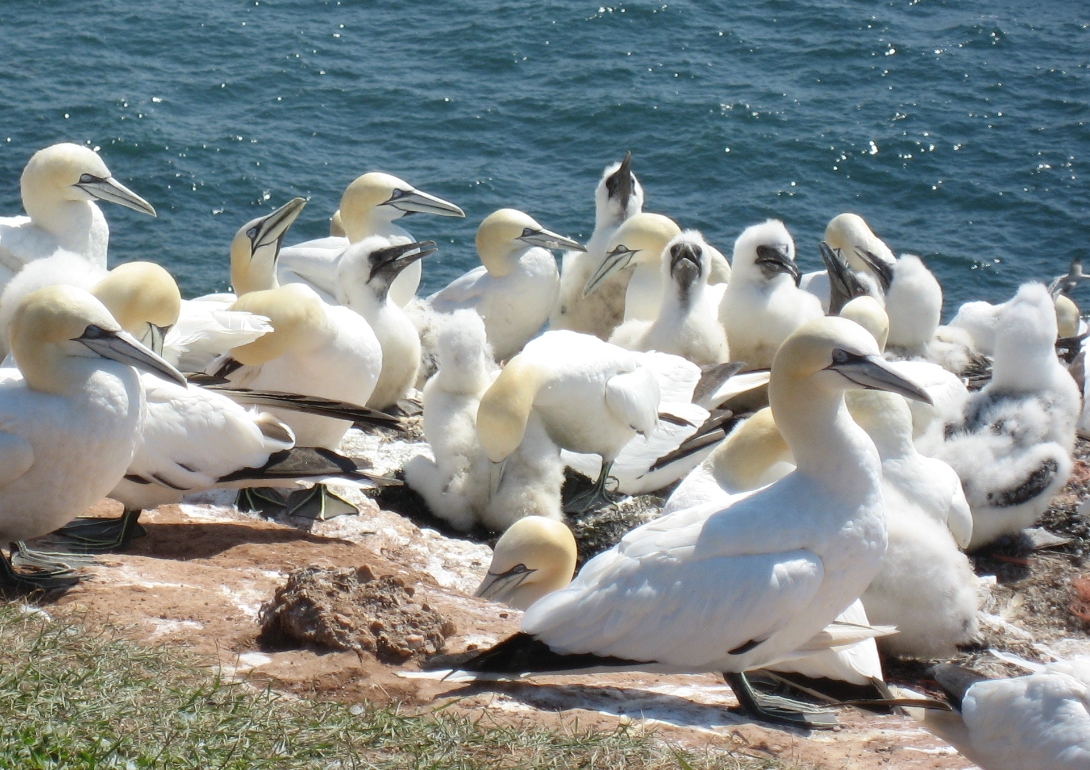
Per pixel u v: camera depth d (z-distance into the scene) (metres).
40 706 8.62
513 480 15.56
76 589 11.15
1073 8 47.16
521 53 41.62
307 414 15.27
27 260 19.06
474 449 15.71
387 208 22.80
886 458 14.24
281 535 13.53
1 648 9.38
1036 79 41.34
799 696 11.28
